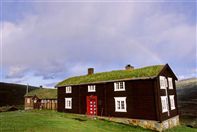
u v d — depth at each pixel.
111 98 29.72
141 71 28.17
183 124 32.00
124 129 23.67
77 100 35.00
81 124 23.44
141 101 26.11
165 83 28.58
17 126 18.66
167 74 30.56
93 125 24.27
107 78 30.86
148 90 25.62
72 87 36.53
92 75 36.53
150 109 25.05
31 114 31.75
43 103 49.28
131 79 27.09
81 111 33.78
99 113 30.92
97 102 31.59
